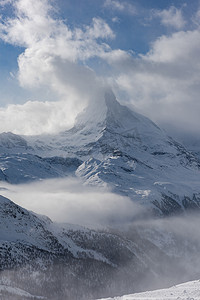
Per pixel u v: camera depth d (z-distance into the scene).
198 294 71.38
